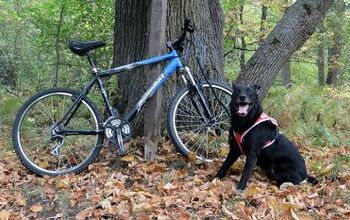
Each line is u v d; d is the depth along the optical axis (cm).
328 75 1320
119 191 359
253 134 373
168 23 457
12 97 688
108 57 715
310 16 518
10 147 475
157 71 417
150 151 419
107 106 413
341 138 548
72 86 761
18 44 922
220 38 484
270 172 389
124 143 426
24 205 349
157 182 380
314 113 600
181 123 441
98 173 399
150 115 420
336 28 1075
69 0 704
